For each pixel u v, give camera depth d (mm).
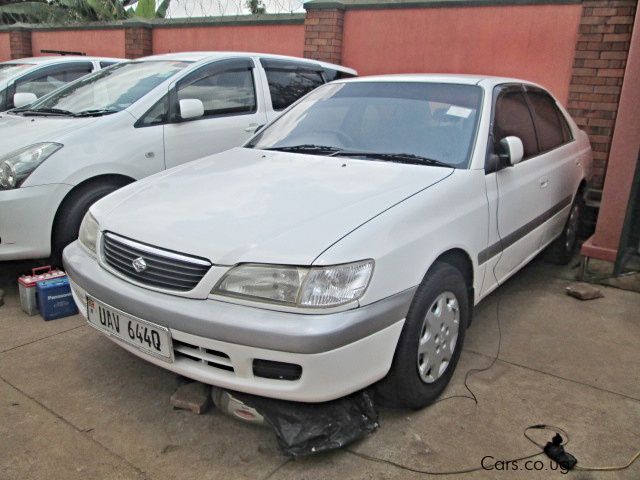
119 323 2721
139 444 2643
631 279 4852
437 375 2963
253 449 2627
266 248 2434
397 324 2559
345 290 2361
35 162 4055
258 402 2582
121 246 2764
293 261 2365
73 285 3055
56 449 2586
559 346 3707
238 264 2424
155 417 2840
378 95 3912
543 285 4801
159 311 2512
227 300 2418
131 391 3049
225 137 5215
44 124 4625
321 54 7848
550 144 4582
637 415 2959
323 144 3674
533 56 6434
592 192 6074
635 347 3721
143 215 2850
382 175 3109
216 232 2574
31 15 13477
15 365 3270
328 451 2596
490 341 3750
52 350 3453
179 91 4973
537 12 6324
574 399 3090
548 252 5246
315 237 2467
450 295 2971
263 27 8656
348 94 4051
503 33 6570
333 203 2764
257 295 2385
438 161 3316
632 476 2504
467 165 3270
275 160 3504
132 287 2660
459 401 3029
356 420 2639
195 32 9406
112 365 3297
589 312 4262
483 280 3408
